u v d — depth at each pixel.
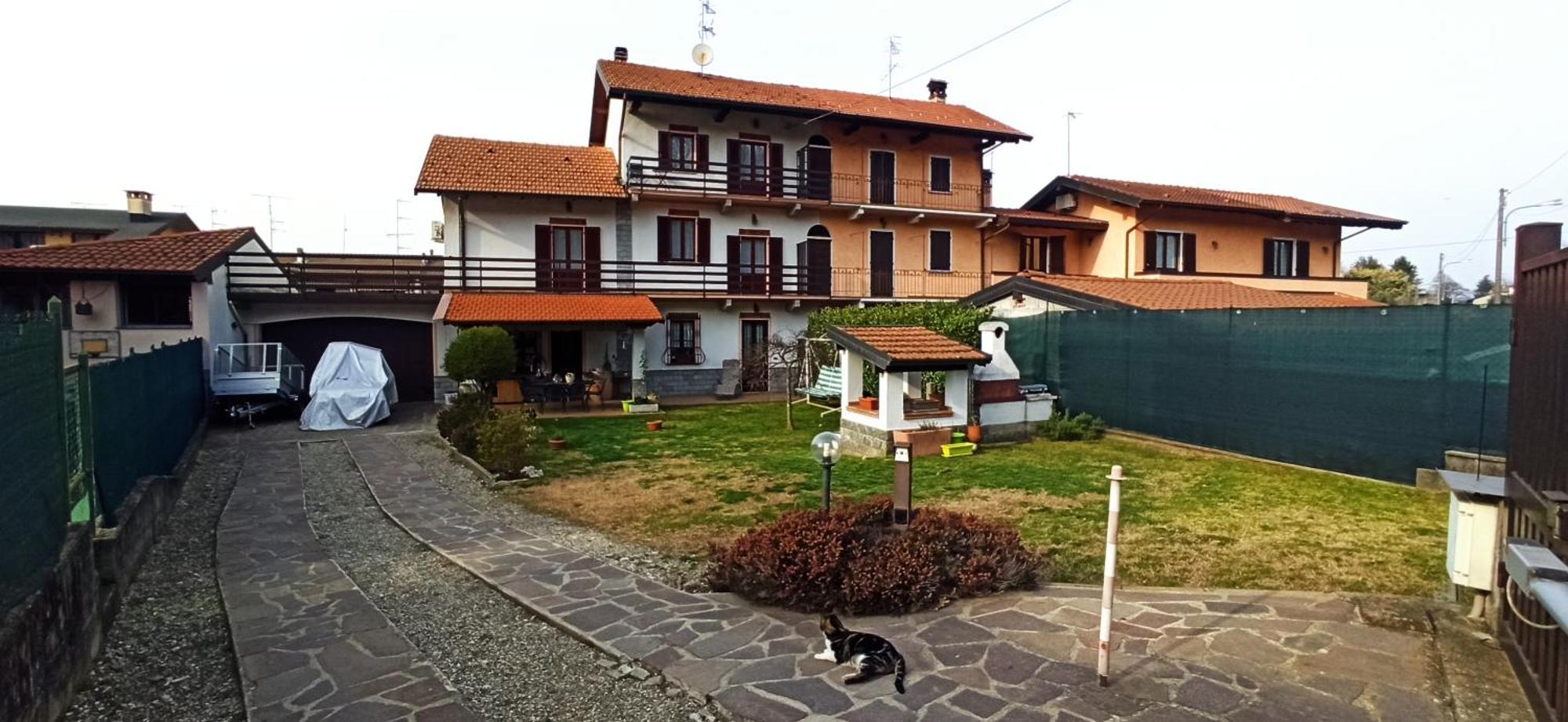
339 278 20.64
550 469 11.41
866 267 25.91
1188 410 12.42
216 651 5.17
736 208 24.28
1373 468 9.80
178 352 12.32
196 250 17.14
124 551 6.19
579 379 20.28
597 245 22.86
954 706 4.02
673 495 9.55
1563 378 3.69
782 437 14.48
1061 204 28.56
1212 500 8.71
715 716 4.11
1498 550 4.75
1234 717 3.82
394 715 4.13
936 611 5.36
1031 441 13.38
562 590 6.15
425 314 21.23
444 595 6.24
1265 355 11.17
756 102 22.86
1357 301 19.98
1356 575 6.07
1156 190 27.05
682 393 23.45
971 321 17.14
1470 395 8.79
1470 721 3.76
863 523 6.23
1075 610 5.34
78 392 5.93
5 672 3.42
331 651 5.02
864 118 24.14
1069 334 15.30
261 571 6.81
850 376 12.79
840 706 4.06
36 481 4.38
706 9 26.05
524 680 4.67
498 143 24.47
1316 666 4.38
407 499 9.70
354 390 16.39
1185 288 19.05
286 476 11.22
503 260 21.22
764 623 5.28
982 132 26.02
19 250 16.33
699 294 22.95
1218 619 5.11
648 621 5.40
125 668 4.90
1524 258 4.41
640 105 22.86
